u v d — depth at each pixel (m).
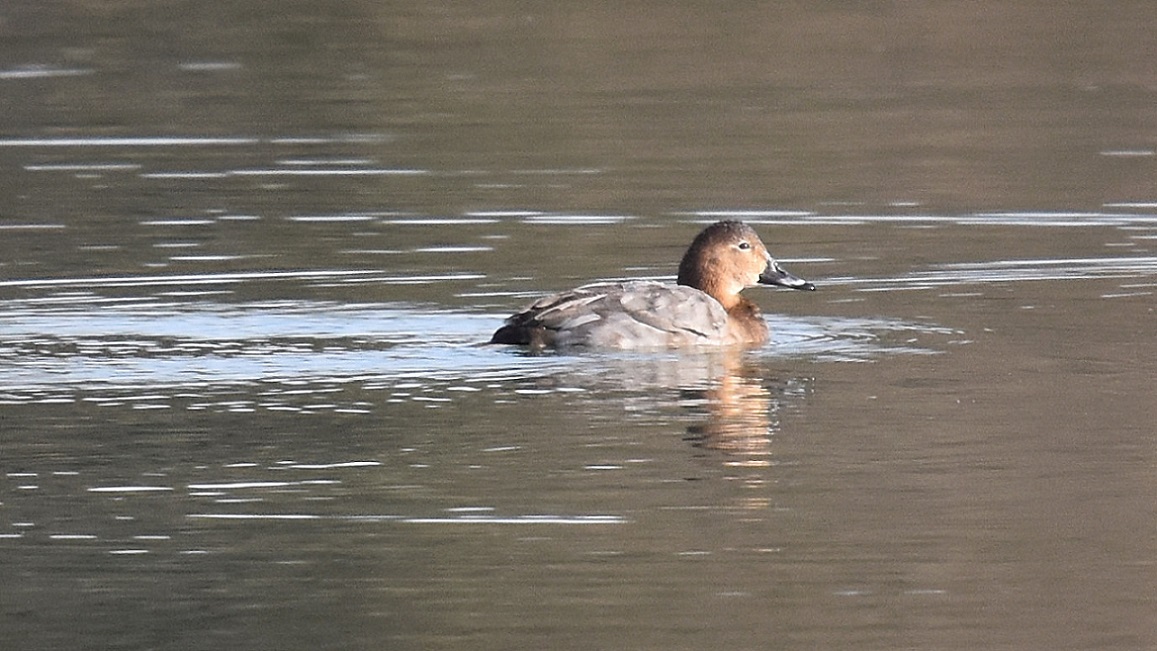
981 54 31.23
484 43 31.64
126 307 17.86
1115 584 11.01
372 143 25.84
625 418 14.20
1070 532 11.78
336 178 23.97
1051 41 31.97
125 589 11.05
